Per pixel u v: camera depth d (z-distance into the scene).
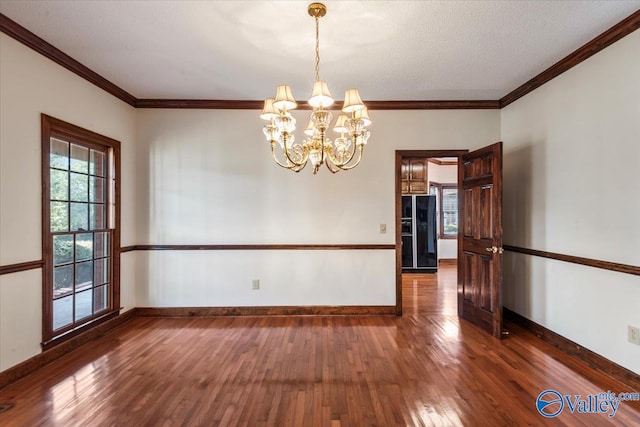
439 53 2.81
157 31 2.48
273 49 2.74
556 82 3.06
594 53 2.62
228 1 2.12
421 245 6.73
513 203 3.74
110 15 2.27
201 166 4.02
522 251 3.54
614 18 2.30
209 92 3.72
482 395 2.22
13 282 2.44
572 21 2.33
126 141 3.81
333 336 3.30
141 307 4.00
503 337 3.27
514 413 2.03
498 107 4.02
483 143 4.03
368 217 4.05
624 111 2.37
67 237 3.02
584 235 2.72
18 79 2.47
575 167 2.83
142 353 2.90
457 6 2.17
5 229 2.38
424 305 4.46
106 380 2.43
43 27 2.42
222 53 2.81
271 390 2.29
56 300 2.87
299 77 3.30
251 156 4.04
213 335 3.33
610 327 2.48
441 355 2.85
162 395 2.23
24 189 2.53
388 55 2.84
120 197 3.69
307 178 4.05
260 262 4.04
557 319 3.03
